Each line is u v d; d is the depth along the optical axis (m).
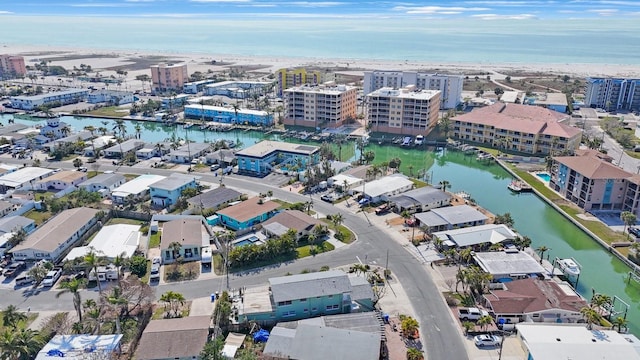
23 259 113.50
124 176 170.88
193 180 157.88
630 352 78.81
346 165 180.00
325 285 93.38
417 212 142.12
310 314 92.75
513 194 166.50
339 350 78.50
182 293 101.25
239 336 86.50
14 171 171.25
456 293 101.31
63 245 117.56
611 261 121.38
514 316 92.12
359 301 94.50
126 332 87.38
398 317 93.31
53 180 160.88
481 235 122.38
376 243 123.44
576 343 80.88
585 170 147.00
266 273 109.00
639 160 195.38
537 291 97.56
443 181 170.75
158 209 144.88
